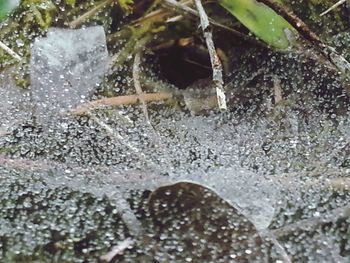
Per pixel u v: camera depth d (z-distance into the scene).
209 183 0.51
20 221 0.50
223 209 0.50
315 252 0.49
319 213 0.50
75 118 0.55
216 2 0.58
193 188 0.51
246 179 0.52
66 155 0.53
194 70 0.57
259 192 0.51
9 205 0.51
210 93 0.56
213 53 0.54
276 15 0.56
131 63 0.57
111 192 0.51
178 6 0.58
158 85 0.57
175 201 0.51
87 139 0.54
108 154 0.53
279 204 0.51
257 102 0.56
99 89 0.56
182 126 0.55
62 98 0.55
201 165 0.53
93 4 0.58
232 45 0.58
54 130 0.54
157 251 0.49
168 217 0.50
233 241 0.49
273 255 0.49
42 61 0.56
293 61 0.56
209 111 0.56
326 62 0.56
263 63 0.57
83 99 0.55
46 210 0.50
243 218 0.50
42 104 0.55
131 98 0.56
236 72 0.57
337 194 0.51
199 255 0.49
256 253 0.49
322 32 0.57
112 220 0.50
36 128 0.54
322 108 0.55
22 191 0.51
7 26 0.57
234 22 0.58
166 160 0.53
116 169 0.52
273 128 0.55
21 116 0.54
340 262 0.49
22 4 0.58
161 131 0.55
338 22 0.58
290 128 0.55
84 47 0.57
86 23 0.58
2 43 0.56
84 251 0.49
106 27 0.58
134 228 0.50
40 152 0.53
